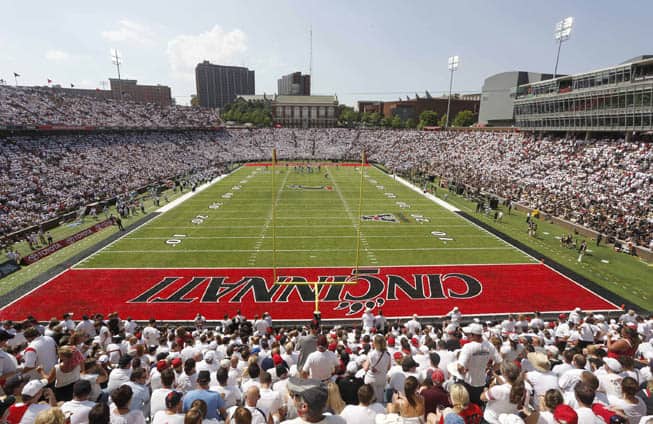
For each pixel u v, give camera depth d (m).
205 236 26.84
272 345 9.41
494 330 10.84
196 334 12.55
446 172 52.59
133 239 26.16
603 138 41.41
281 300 18.02
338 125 125.88
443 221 31.02
